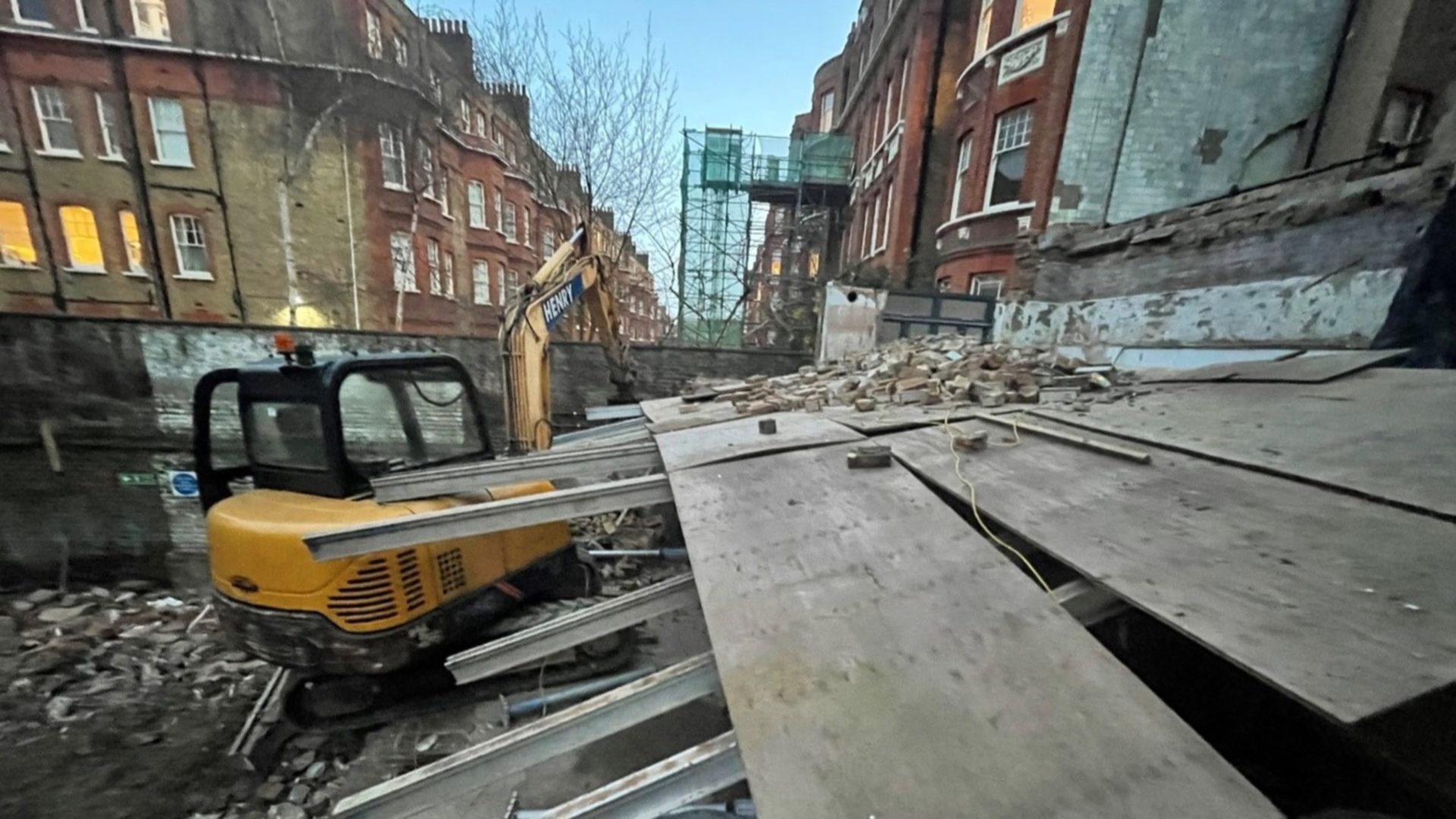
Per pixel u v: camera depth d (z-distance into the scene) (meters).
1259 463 1.89
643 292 24.36
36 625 5.45
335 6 12.60
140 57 12.05
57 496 6.15
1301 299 4.40
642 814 1.26
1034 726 0.99
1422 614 1.02
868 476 2.32
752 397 5.23
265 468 3.31
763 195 17.48
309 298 13.55
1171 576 1.29
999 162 9.54
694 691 1.58
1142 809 0.82
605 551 5.67
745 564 1.66
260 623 2.79
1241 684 1.78
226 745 3.62
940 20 11.32
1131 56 7.17
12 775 3.37
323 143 13.01
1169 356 5.49
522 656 2.41
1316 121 7.27
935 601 1.40
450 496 3.24
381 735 3.29
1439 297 3.51
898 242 12.18
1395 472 1.65
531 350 4.99
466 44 16.02
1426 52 6.38
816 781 0.92
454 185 16.05
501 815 2.76
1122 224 6.36
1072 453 2.35
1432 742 1.00
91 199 12.77
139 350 6.16
